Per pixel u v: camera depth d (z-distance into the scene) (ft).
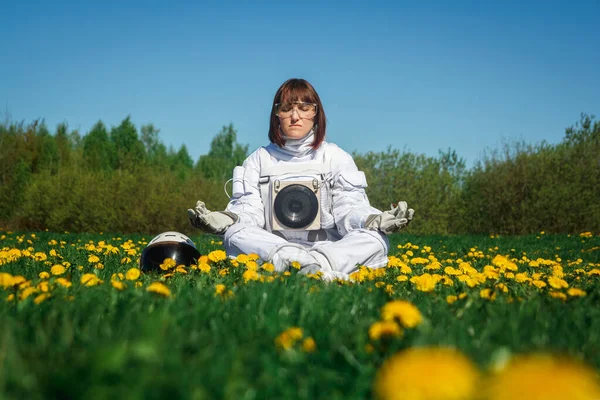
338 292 8.82
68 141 96.78
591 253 27.89
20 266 13.71
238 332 5.93
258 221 14.38
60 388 3.87
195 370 4.36
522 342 5.64
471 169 61.62
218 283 9.89
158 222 55.93
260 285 8.73
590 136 57.98
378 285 10.36
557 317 7.12
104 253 18.33
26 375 4.11
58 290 8.10
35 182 63.10
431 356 3.70
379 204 63.36
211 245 29.76
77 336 5.59
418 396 3.33
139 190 57.06
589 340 5.84
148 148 160.04
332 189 14.57
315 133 14.90
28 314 6.64
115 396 3.72
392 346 5.34
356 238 13.10
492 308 7.47
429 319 6.82
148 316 6.23
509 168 56.85
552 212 53.36
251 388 4.16
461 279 11.32
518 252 29.35
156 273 12.17
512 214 55.67
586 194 53.83
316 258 12.51
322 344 5.65
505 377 3.25
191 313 6.56
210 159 151.53
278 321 6.44
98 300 7.47
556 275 13.69
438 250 29.55
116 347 4.25
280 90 14.76
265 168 14.82
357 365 5.00
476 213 58.13
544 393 2.94
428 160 65.05
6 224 62.39
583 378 3.04
